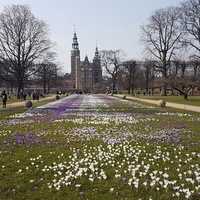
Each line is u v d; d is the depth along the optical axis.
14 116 22.28
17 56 57.53
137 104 38.56
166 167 8.09
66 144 11.26
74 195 6.09
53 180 6.79
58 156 9.18
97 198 5.94
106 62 100.81
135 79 94.44
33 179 7.10
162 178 7.13
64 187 6.53
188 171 7.32
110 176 7.34
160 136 12.91
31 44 58.19
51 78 80.31
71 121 18.97
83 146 10.88
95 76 160.00
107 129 15.14
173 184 6.62
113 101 47.16
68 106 34.69
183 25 50.97
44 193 6.22
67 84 161.00
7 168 8.05
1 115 23.12
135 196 6.05
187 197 5.81
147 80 91.94
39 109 29.69
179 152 9.70
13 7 57.09
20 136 13.09
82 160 8.55
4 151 10.09
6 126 16.59
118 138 12.41
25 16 57.44
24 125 17.00
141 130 14.77
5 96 32.69
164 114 23.64
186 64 69.12
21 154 9.64
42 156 9.36
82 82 169.12
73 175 7.15
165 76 52.50
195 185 6.62
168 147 10.71
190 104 37.31
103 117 21.34
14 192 6.28
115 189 6.40
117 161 8.73
